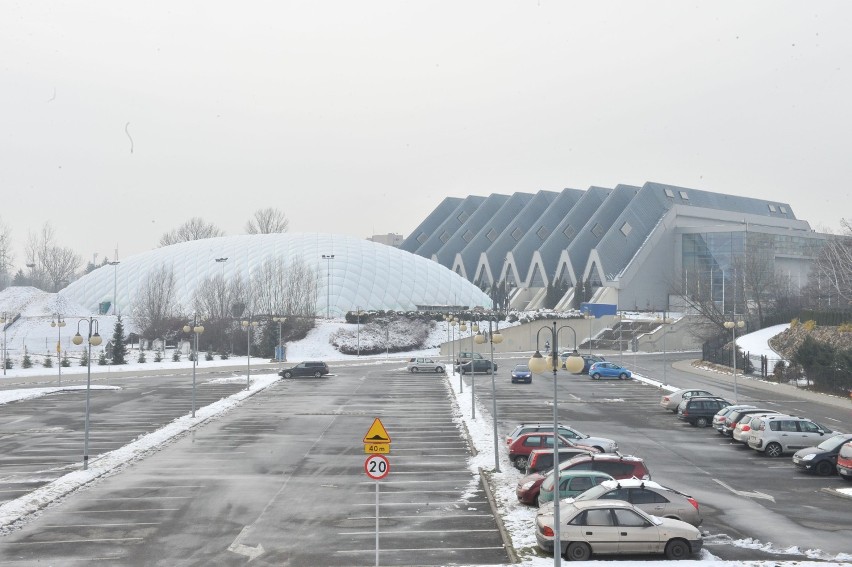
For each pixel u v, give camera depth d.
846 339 69.31
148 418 44.69
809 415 47.41
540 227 173.12
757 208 179.38
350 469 31.20
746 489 28.28
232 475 30.17
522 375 66.25
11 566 19.95
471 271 182.00
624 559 20.20
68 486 28.00
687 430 41.84
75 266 191.25
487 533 22.67
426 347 105.75
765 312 109.81
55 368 80.69
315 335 103.12
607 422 44.34
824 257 106.88
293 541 21.98
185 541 22.02
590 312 110.06
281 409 48.84
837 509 25.41
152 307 108.75
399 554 20.78
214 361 89.94
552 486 23.84
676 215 150.88
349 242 129.75
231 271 119.44
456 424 42.53
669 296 146.88
